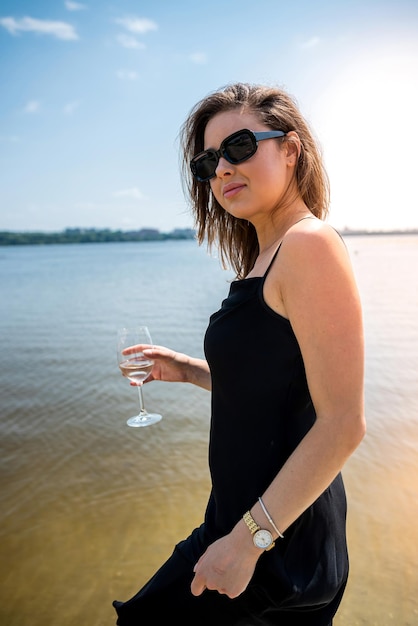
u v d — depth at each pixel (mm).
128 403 6418
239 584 1173
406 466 4312
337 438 1077
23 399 6668
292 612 1396
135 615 1600
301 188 1456
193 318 13031
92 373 7910
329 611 1450
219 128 1450
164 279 27766
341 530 1461
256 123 1407
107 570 3205
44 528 3693
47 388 7148
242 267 2043
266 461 1317
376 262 32875
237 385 1310
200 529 1618
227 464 1396
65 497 4125
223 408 1379
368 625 2648
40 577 3156
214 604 1434
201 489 4184
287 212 1445
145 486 4258
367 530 3465
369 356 8180
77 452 4973
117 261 55062
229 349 1295
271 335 1229
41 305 16859
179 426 5570
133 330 2348
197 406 6223
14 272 37781
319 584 1326
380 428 5152
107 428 5574
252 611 1367
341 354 1081
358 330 1099
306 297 1105
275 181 1395
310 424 1300
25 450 5059
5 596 2992
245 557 1162
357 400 1085
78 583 3090
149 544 3459
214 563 1192
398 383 6641
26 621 2791
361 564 3125
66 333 11562
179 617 1504
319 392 1109
